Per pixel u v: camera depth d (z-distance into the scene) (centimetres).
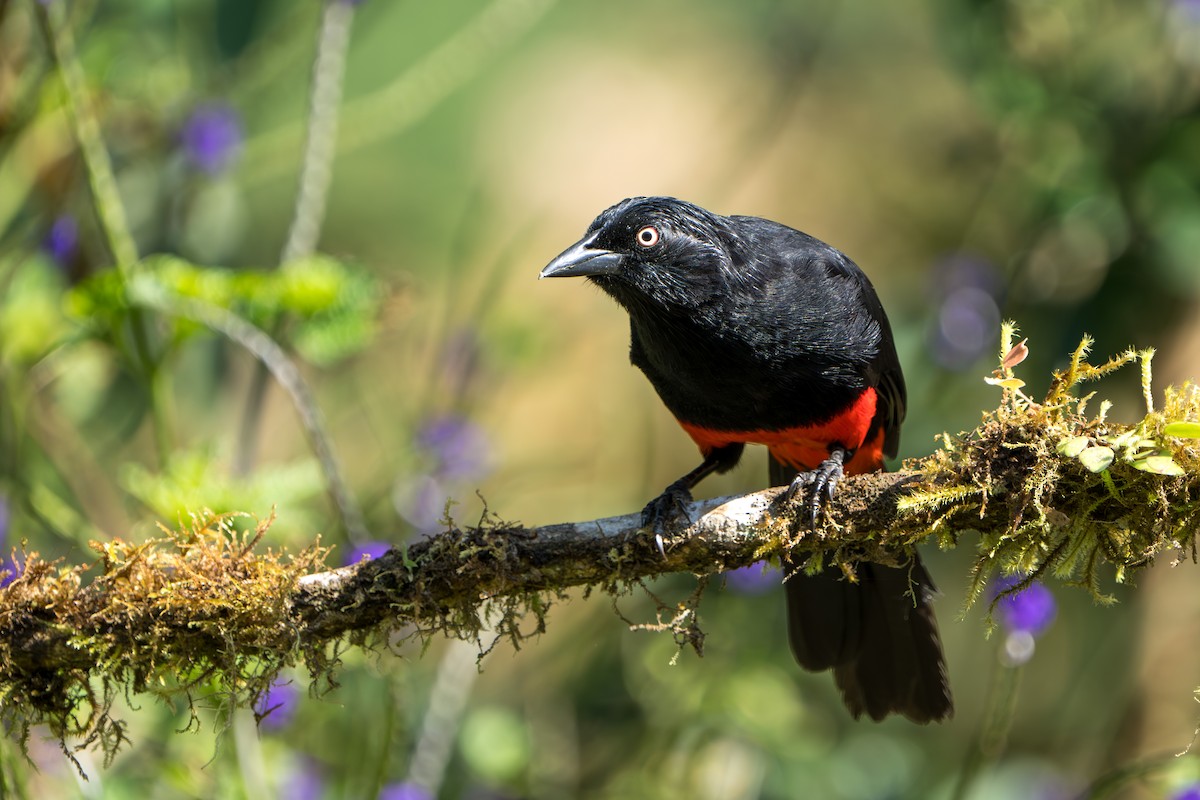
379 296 945
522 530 718
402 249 1906
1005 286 1288
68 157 1087
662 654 1190
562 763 1198
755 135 1575
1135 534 683
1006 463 688
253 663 719
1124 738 1303
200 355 1225
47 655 691
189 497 896
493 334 1201
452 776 1158
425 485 1097
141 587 694
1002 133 1386
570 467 1321
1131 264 1227
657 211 884
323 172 1007
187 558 703
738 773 1153
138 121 1179
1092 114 1243
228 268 1242
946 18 1324
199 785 913
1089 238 1270
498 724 1138
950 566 1408
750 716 1159
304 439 1248
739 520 727
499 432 1361
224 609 693
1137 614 1319
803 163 1934
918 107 1747
